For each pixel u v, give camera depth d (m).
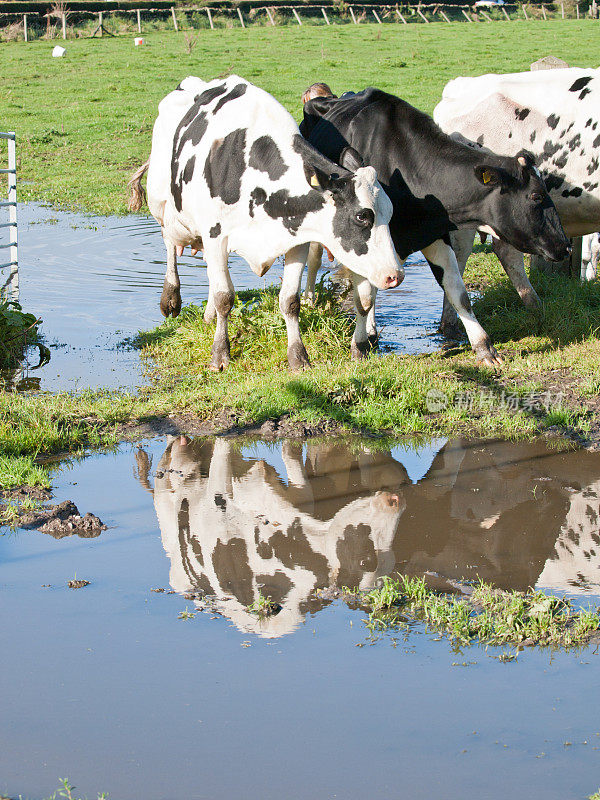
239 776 3.24
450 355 8.78
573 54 36.50
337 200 7.36
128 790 3.18
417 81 31.12
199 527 5.41
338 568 4.90
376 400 7.43
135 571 4.84
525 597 4.49
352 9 52.22
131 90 31.31
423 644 4.11
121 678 3.85
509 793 3.14
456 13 54.78
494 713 3.59
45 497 5.82
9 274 11.98
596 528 5.36
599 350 8.57
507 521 5.47
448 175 7.88
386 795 3.14
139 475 6.24
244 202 7.84
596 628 4.20
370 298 8.20
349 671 3.89
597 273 11.74
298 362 8.12
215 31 46.62
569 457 6.48
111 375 8.45
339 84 30.80
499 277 11.57
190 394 7.66
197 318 9.47
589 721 3.54
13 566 4.89
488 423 7.09
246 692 3.74
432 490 5.94
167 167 9.00
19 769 3.30
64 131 25.70
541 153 8.88
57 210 17.88
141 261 13.73
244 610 4.44
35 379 8.33
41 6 48.81
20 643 4.12
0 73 35.03
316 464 6.42
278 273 12.83
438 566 4.91
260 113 7.71
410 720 3.55
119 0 51.34
